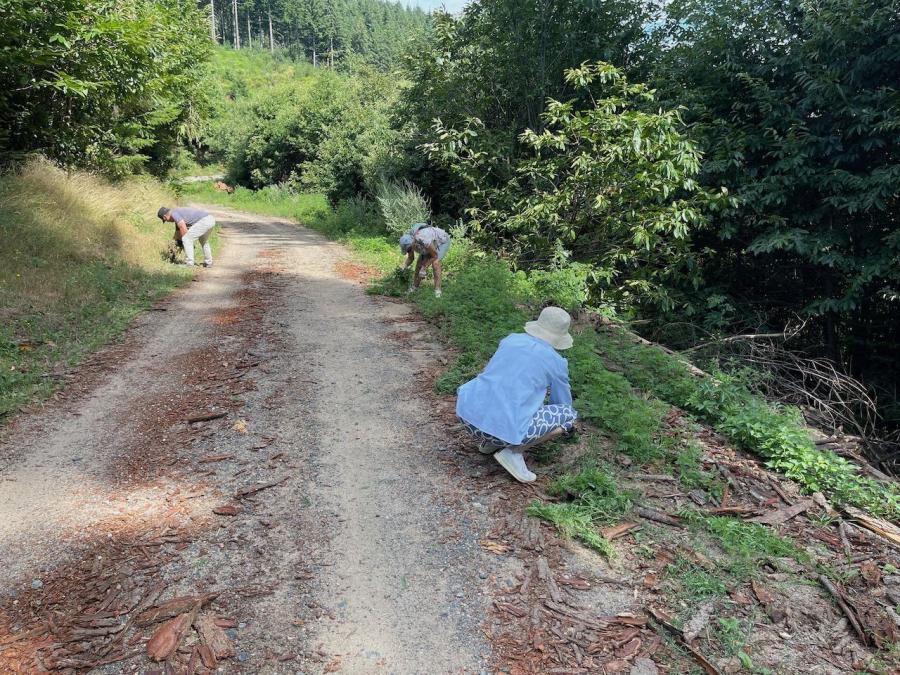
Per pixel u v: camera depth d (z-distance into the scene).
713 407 4.96
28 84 11.51
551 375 3.75
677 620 2.72
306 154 34.06
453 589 2.90
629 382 5.33
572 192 10.45
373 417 4.85
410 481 3.87
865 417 7.61
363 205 21.05
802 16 9.12
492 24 13.41
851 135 8.22
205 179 43.53
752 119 9.81
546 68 13.16
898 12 7.48
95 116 14.11
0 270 7.60
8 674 2.35
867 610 2.84
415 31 15.20
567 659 2.50
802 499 3.84
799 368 7.20
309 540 3.25
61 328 6.78
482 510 3.56
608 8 12.38
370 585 2.91
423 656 2.50
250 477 3.89
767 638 2.66
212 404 5.05
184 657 2.46
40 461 4.07
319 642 2.56
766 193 8.92
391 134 20.50
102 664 2.41
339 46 113.56
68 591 2.83
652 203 10.30
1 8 10.07
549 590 2.91
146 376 5.70
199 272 11.09
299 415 4.85
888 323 9.19
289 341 6.87
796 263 9.87
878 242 8.45
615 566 3.10
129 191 14.79
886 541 3.42
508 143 12.87
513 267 11.15
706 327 9.54
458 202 16.81
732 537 3.29
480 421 3.69
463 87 14.23
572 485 3.73
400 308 8.68
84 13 11.45
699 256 10.20
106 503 3.58
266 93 39.69
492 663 2.47
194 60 20.86
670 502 3.70
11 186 10.05
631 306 9.97
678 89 10.55
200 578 2.94
